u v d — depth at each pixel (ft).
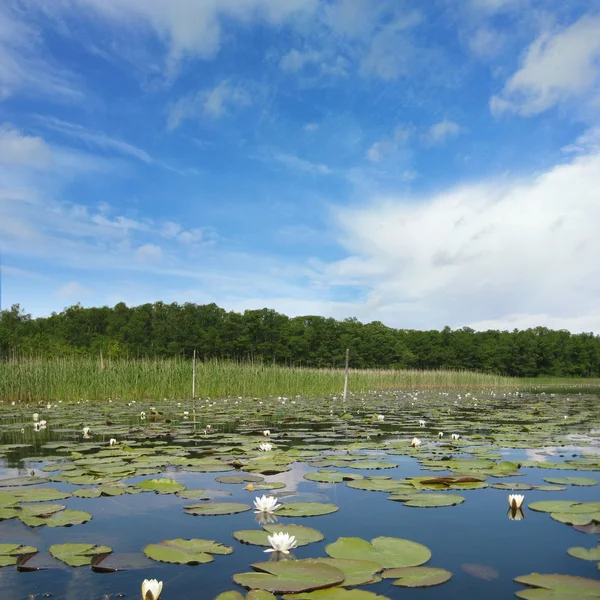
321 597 7.61
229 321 167.73
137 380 56.75
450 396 78.33
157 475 16.85
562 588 8.02
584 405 58.13
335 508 12.93
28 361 58.39
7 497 13.82
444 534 11.00
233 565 9.12
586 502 13.58
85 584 8.34
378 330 202.08
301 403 55.16
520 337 230.89
